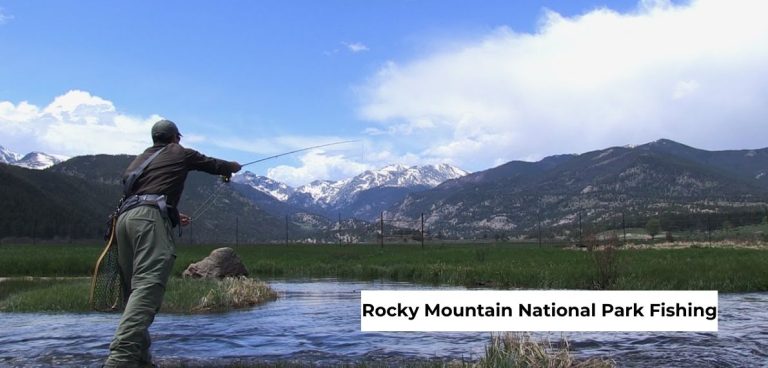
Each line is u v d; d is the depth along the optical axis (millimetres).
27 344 8641
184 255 50312
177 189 6539
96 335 9570
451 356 7754
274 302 16922
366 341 9047
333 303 16453
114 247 6449
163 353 8031
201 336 9570
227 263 28359
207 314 13344
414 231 168000
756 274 21766
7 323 11359
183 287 17672
